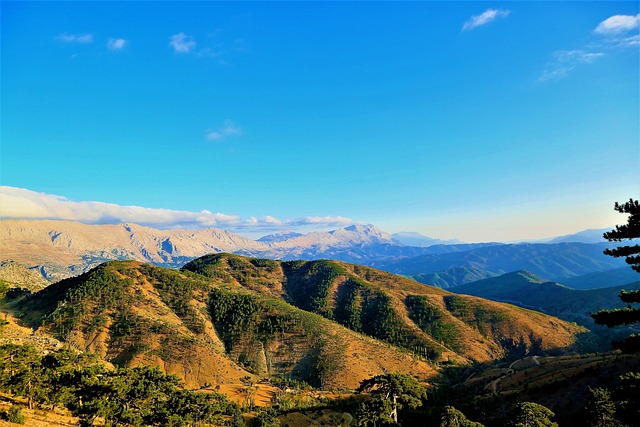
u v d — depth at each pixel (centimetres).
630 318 2388
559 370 10138
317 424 10119
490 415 8575
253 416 10400
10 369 5822
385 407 7600
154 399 7056
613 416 5859
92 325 16912
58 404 5975
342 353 17625
